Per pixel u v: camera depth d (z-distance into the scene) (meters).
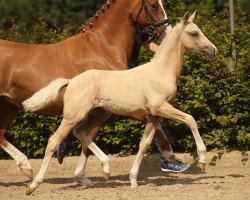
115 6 13.13
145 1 13.12
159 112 12.04
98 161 14.99
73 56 12.82
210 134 15.12
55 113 12.65
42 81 12.60
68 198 11.45
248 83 14.87
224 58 15.16
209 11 17.33
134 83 12.04
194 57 15.13
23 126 15.41
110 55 13.02
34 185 11.80
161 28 13.16
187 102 14.88
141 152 12.36
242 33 15.27
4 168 15.16
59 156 13.48
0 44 12.81
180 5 15.97
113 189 12.18
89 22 13.22
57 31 16.53
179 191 11.77
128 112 12.14
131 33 13.21
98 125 12.55
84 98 11.85
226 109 15.03
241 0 16.03
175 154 14.99
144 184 12.86
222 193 11.43
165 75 12.12
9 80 12.67
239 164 14.82
